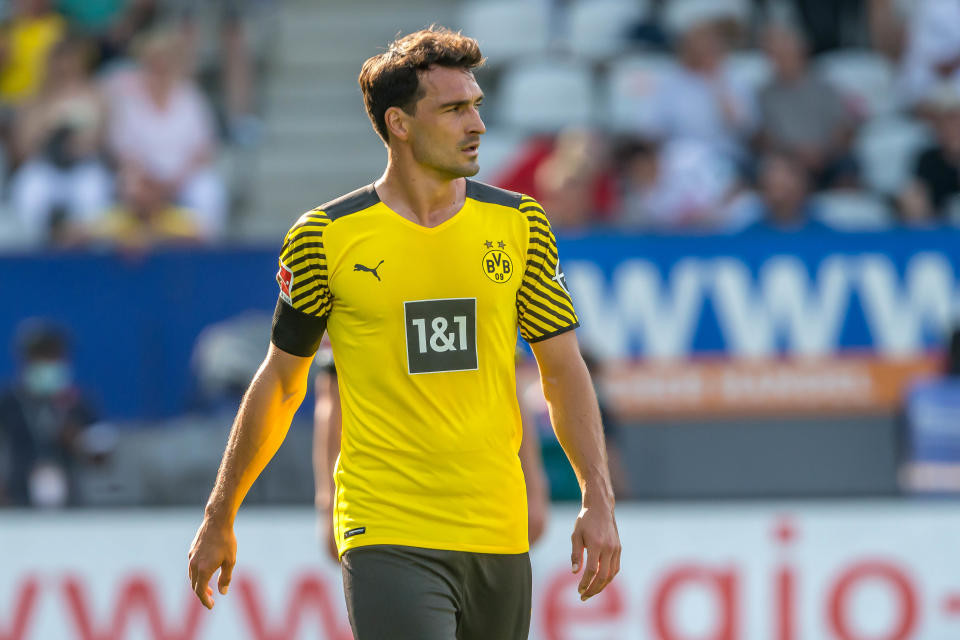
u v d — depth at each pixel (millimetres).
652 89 31297
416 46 9828
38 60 33375
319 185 33375
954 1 31609
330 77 35562
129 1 34312
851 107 30641
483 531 10078
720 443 21594
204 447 21062
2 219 28625
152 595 20250
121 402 21375
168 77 30375
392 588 9930
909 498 20344
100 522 20391
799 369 21531
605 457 10125
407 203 10023
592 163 26609
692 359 21688
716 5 34125
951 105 27766
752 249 21688
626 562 20047
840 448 21375
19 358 21359
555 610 19734
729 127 30578
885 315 21484
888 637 19781
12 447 21203
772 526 20031
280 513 20266
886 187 28984
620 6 34531
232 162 32781
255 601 20062
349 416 10234
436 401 9961
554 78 32250
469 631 10453
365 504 10086
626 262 21844
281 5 36562
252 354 21297
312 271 9930
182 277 21453
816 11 33438
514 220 10109
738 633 19875
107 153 29594
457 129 9758
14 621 20203
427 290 9898
